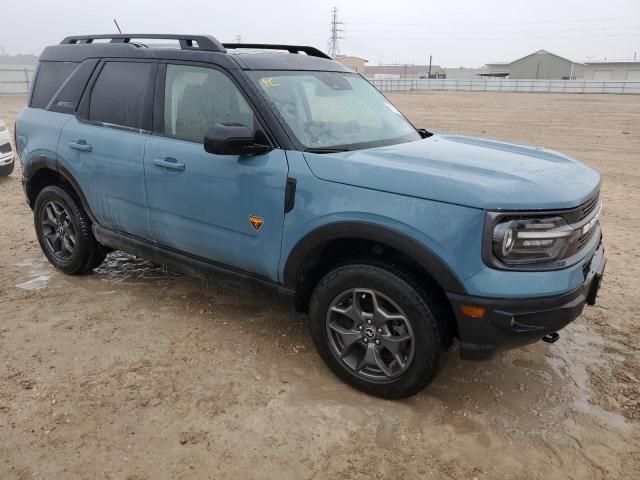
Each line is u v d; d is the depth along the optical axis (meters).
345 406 2.99
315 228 2.96
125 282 4.60
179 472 2.51
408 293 2.79
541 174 2.87
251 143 3.09
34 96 4.71
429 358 2.82
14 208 6.98
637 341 3.75
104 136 3.98
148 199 3.77
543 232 2.57
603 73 67.75
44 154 4.41
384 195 2.75
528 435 2.80
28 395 3.02
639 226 6.45
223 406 2.97
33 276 4.71
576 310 2.70
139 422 2.83
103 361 3.38
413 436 2.77
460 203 2.57
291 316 4.03
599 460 2.64
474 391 3.17
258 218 3.20
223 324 3.89
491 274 2.55
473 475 2.53
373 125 3.64
